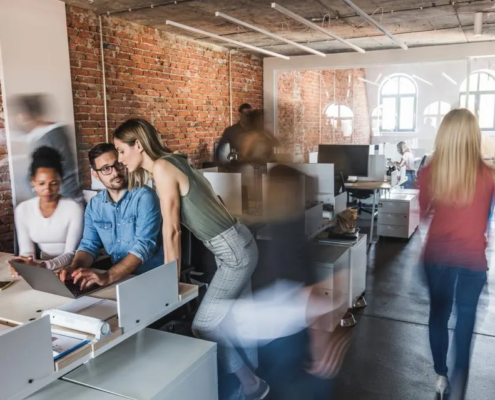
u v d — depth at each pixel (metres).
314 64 8.39
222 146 4.07
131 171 1.95
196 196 1.87
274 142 1.99
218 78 7.64
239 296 2.07
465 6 5.34
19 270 1.81
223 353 2.12
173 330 2.65
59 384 1.50
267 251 1.94
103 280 1.89
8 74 4.42
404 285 4.12
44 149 4.79
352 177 6.23
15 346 1.18
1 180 4.47
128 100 5.93
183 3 5.11
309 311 2.83
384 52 7.89
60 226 3.10
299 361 2.67
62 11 4.90
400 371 2.62
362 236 3.56
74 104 5.19
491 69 11.09
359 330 3.17
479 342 2.97
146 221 2.13
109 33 5.58
